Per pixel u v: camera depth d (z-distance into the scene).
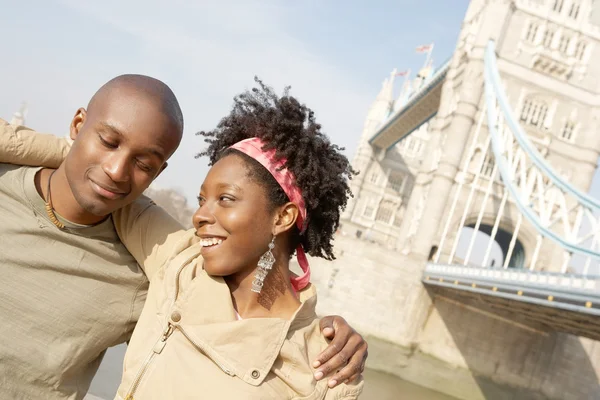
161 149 1.92
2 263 1.95
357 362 1.77
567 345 27.75
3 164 2.04
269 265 1.75
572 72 33.97
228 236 1.72
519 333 27.44
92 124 1.88
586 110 33.84
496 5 33.75
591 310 15.66
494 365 27.11
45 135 2.09
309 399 1.66
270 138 1.79
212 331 1.64
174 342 1.67
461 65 36.47
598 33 34.12
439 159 35.84
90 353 2.09
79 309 2.02
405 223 36.91
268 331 1.66
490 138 30.16
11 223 1.96
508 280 19.98
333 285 27.03
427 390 26.23
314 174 1.84
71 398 2.09
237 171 1.74
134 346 1.75
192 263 1.84
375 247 27.44
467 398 26.58
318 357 1.72
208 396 1.58
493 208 33.16
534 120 33.69
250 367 1.62
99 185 1.88
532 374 27.28
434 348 26.97
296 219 1.82
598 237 20.64
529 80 33.59
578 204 23.02
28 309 1.96
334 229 2.08
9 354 1.94
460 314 27.31
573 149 33.59
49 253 1.99
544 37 34.03
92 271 2.03
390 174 61.97
